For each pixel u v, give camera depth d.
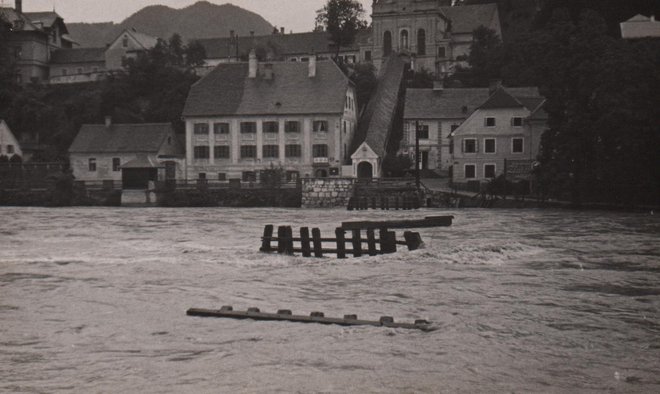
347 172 98.12
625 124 71.75
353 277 32.12
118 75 135.12
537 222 58.69
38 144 121.50
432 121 104.50
